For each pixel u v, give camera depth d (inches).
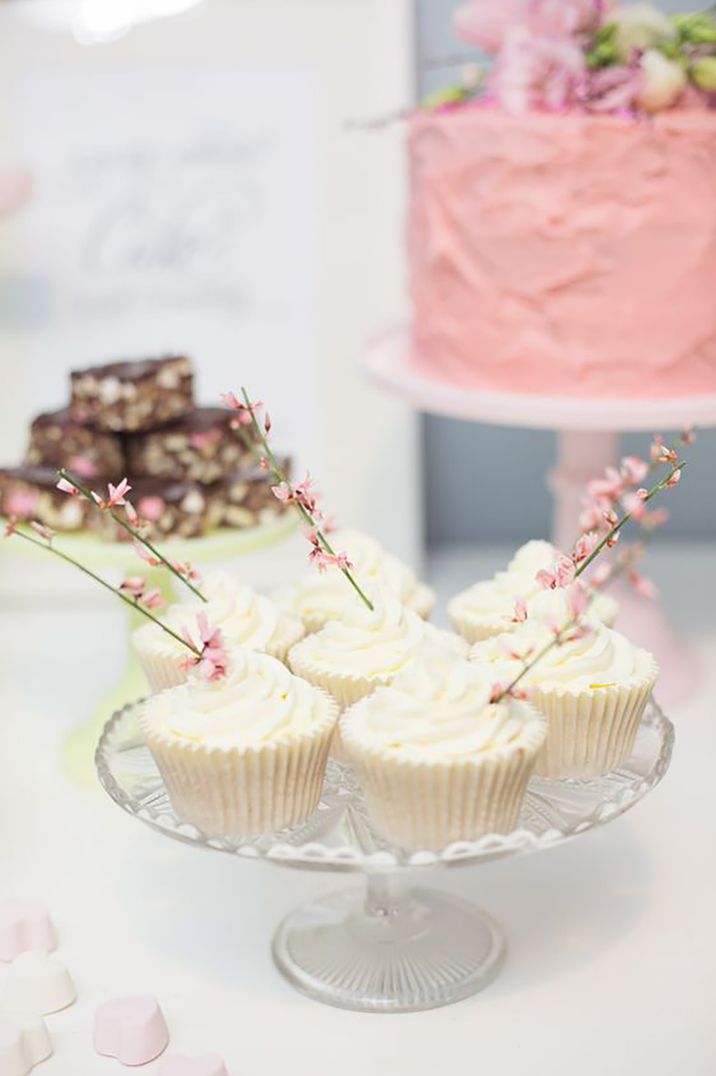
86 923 33.0
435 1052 29.6
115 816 36.6
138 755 32.7
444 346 39.4
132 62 47.0
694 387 38.0
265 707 29.7
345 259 47.3
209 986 31.3
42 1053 29.6
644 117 36.4
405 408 47.3
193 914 33.2
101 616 47.3
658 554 50.1
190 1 46.7
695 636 44.3
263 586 47.7
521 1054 29.5
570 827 29.1
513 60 37.3
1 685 42.6
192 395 40.3
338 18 46.6
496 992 30.9
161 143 47.2
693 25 37.7
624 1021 30.2
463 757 28.4
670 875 34.1
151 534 37.6
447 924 32.3
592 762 31.3
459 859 28.7
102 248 47.4
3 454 47.6
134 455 39.5
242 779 29.5
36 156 47.1
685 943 32.1
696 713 40.1
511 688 28.9
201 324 47.6
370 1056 29.5
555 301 37.5
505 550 50.7
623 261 36.9
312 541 30.5
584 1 37.6
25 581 47.7
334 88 46.8
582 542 29.8
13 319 47.4
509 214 37.3
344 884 33.9
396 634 32.0
